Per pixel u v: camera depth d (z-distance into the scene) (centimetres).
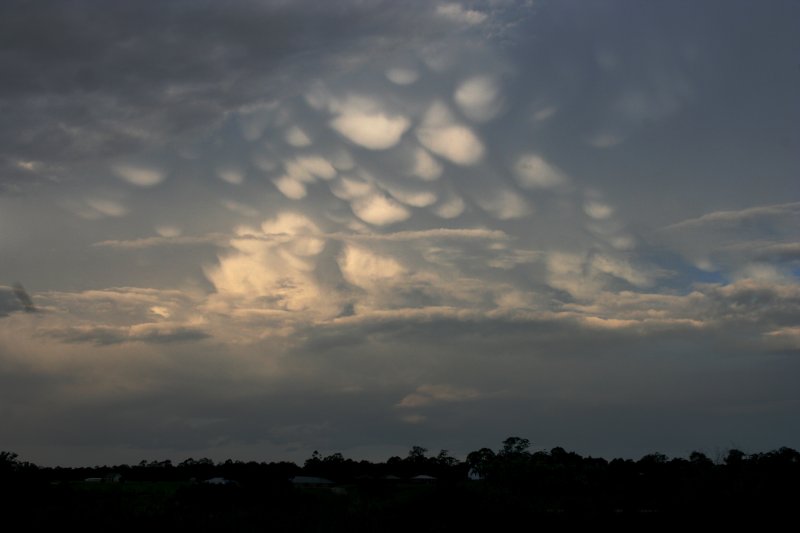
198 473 11525
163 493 6606
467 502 5056
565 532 4634
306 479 11244
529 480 6619
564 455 9106
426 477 11662
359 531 4784
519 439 7575
